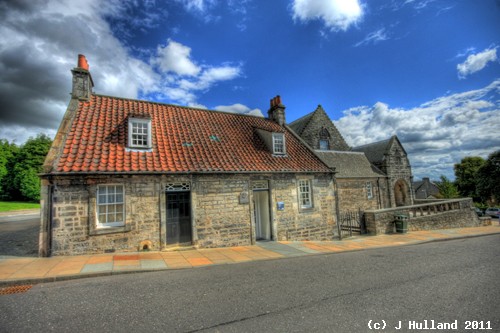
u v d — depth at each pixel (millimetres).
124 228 9938
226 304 5391
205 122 15227
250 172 12734
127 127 11867
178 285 6578
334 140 30578
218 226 11867
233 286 6520
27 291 6125
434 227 19328
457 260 9469
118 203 10125
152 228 10430
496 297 5738
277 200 13727
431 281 6922
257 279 7125
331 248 11984
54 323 4578
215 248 11578
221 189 12141
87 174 9398
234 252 10812
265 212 13906
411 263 9031
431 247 12523
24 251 9914
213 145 13633
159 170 10641
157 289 6277
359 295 5891
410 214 19781
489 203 50688
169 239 10992
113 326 4477
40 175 8922
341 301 5547
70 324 4539
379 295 5891
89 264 8125
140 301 5543
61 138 10258
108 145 10883
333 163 27125
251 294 5957
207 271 7984
